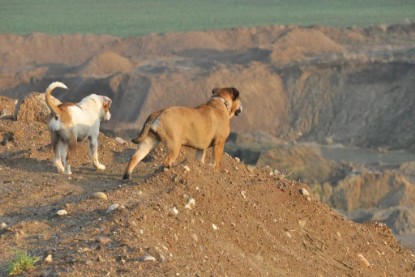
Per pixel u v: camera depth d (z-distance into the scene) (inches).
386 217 1717.5
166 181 558.9
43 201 558.6
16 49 4318.4
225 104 628.7
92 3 7470.5
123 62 3786.9
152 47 4247.0
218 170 612.4
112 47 4308.6
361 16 6235.2
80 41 4446.4
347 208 1873.8
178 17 6363.2
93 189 592.7
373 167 2332.7
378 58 3690.9
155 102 3312.0
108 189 572.1
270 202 604.7
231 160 685.3
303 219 611.8
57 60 4220.0
